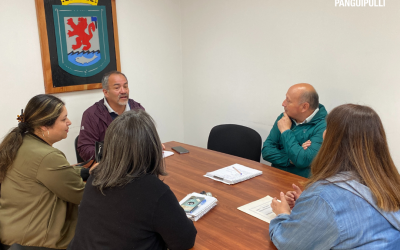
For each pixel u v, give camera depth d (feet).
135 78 10.69
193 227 3.51
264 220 4.28
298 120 7.32
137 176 3.19
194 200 4.68
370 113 3.11
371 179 2.98
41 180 4.31
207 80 11.19
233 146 8.30
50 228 4.42
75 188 4.55
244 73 9.89
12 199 4.39
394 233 3.02
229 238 3.87
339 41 7.52
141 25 10.53
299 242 3.15
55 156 4.37
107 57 9.78
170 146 8.09
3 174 4.37
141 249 3.17
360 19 7.07
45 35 8.45
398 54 6.63
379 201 2.91
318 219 2.98
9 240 4.36
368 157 3.03
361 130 3.04
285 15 8.45
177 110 12.31
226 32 10.12
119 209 3.10
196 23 11.06
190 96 12.03
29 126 4.54
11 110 8.30
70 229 4.71
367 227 2.93
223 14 10.07
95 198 3.23
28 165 4.29
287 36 8.53
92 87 9.61
